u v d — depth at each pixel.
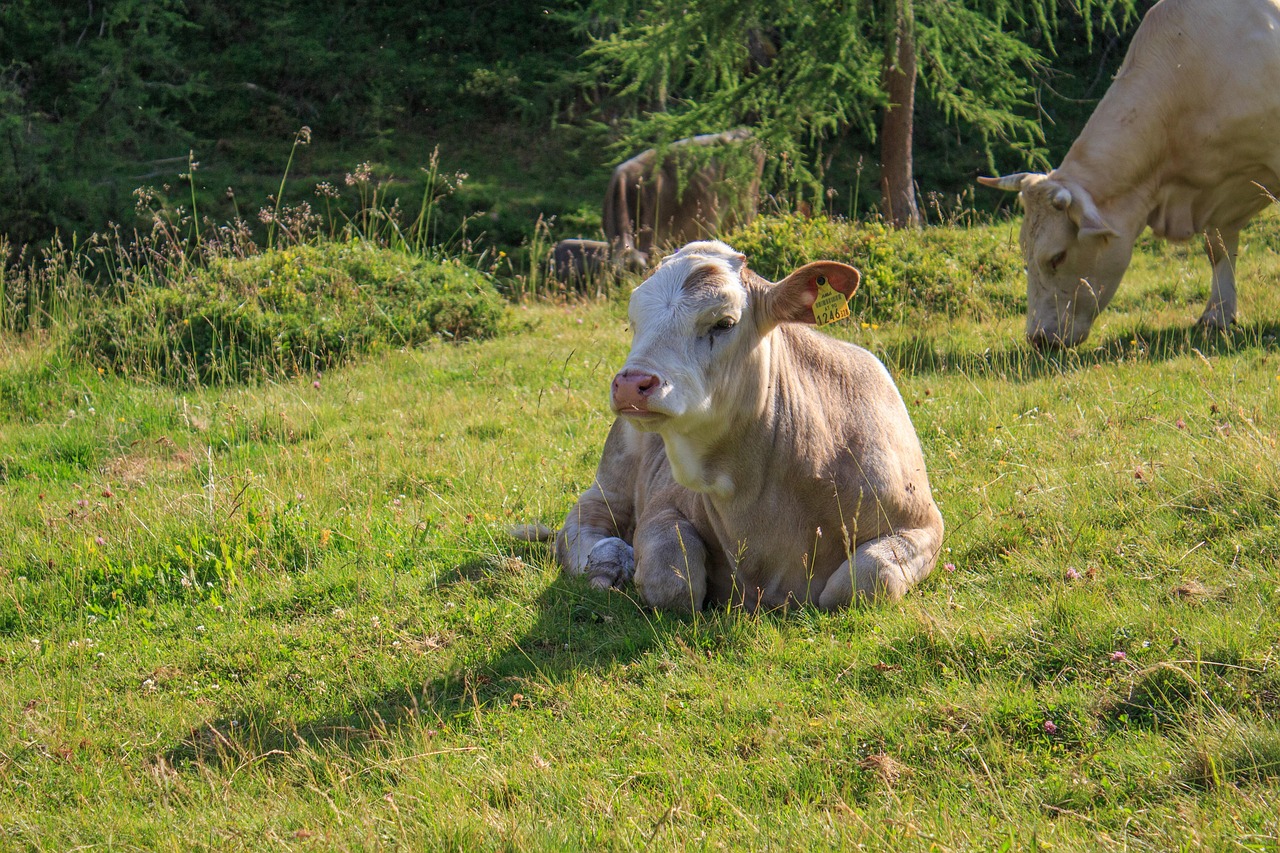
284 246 17.11
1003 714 4.00
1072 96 22.80
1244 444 5.76
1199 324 9.51
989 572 5.29
